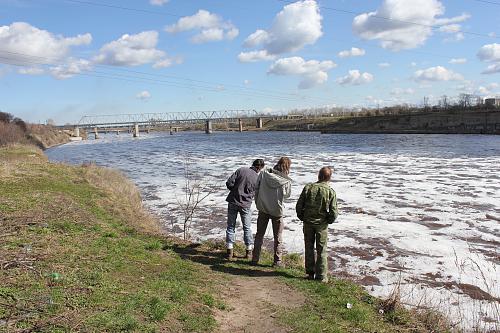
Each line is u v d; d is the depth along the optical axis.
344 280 8.62
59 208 11.05
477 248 11.81
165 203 19.23
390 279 9.48
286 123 168.62
